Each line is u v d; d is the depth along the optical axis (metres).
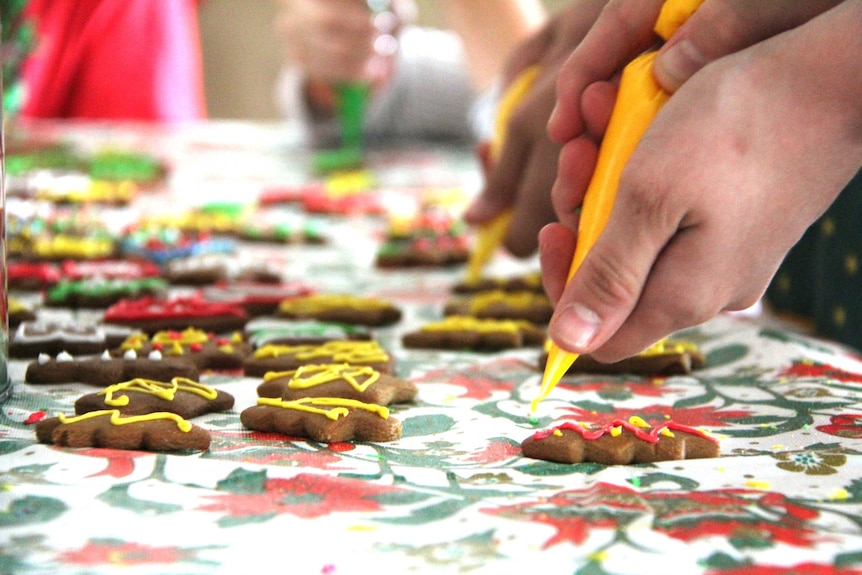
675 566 0.61
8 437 0.72
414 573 0.60
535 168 0.97
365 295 1.04
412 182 1.86
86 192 1.50
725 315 0.94
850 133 0.66
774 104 0.65
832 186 0.67
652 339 0.68
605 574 0.60
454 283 1.09
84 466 0.68
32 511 0.64
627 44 0.71
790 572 0.60
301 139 2.40
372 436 0.73
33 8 2.55
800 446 0.72
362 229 1.44
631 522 0.64
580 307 0.66
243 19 3.45
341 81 2.24
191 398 0.75
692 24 0.67
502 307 0.94
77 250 1.09
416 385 0.80
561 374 0.69
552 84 0.95
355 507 0.65
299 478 0.67
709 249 0.65
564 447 0.70
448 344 0.89
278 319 0.94
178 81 2.76
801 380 0.81
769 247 0.67
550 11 2.89
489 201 1.03
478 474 0.69
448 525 0.64
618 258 0.65
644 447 0.70
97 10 2.59
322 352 0.83
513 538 0.63
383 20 2.21
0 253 0.75
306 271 1.14
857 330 0.99
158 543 0.62
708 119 0.65
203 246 1.15
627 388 0.81
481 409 0.77
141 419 0.72
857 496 0.66
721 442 0.72
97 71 2.63
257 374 0.82
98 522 0.63
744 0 0.66
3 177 0.75
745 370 0.83
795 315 1.08
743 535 0.63
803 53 0.65
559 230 0.70
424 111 2.52
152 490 0.66
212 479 0.67
